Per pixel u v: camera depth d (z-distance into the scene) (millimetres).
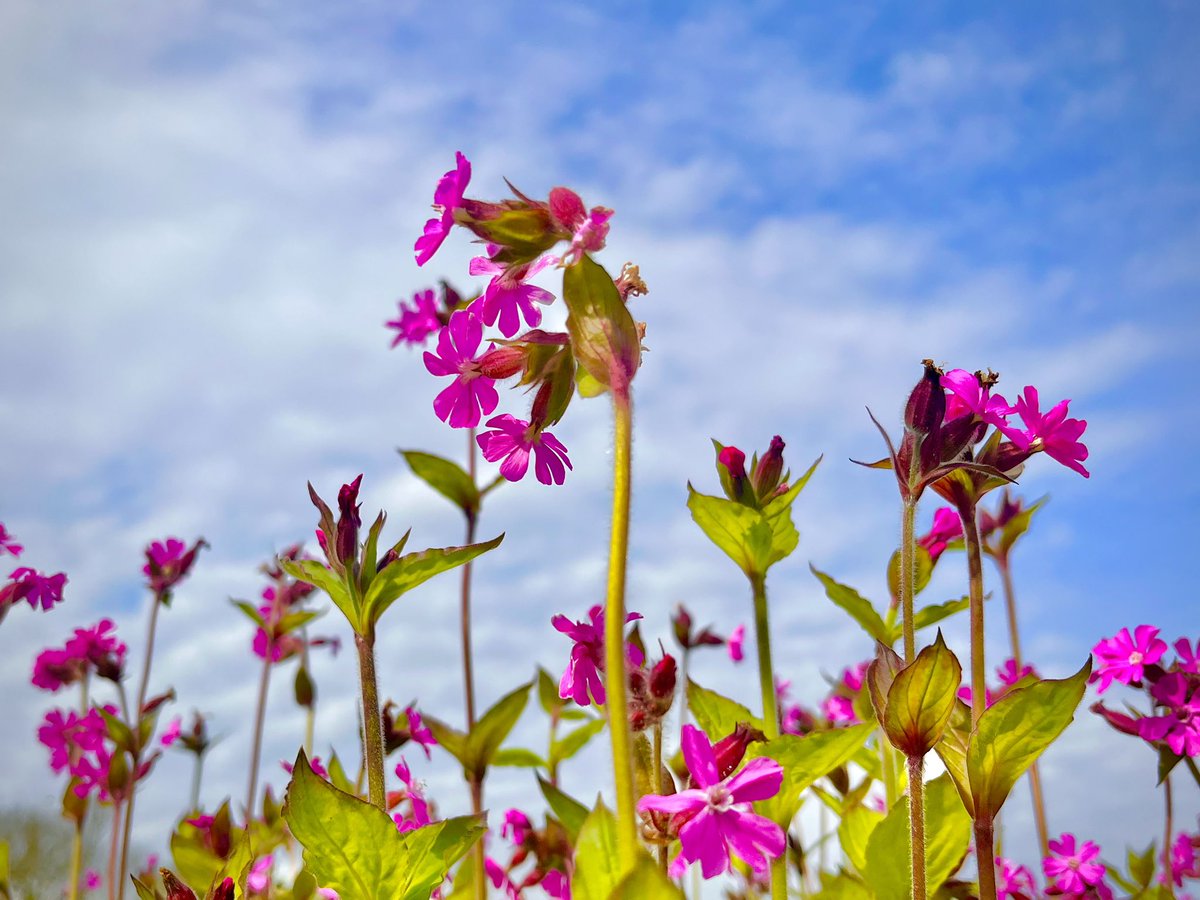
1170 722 316
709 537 320
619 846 185
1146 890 329
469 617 432
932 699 223
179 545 486
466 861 336
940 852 275
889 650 236
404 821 312
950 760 235
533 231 212
